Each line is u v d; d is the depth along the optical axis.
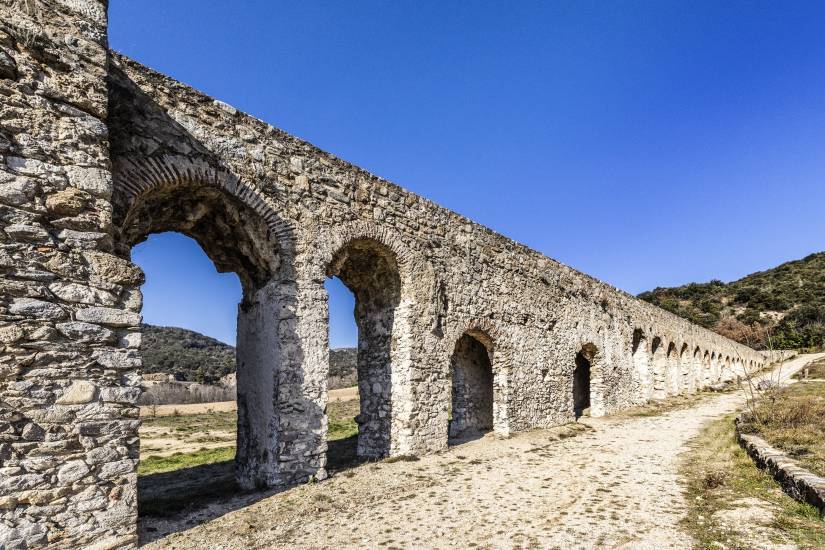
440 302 12.97
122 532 5.54
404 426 11.70
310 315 9.65
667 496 8.20
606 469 10.52
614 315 23.34
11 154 5.39
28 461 5.04
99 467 5.47
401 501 8.28
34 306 5.29
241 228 9.40
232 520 7.30
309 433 9.32
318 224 10.16
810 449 9.42
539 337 17.17
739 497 7.71
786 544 5.62
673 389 31.20
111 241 6.11
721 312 77.50
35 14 5.82
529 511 7.62
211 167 8.55
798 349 57.97
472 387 17.27
